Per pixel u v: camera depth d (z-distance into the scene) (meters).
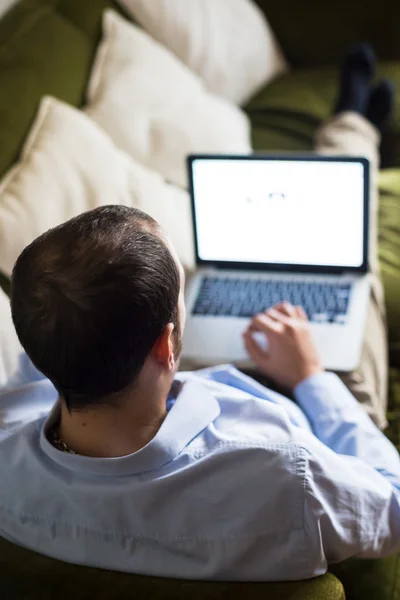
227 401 0.88
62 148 1.59
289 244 1.40
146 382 0.77
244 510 0.78
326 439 1.05
